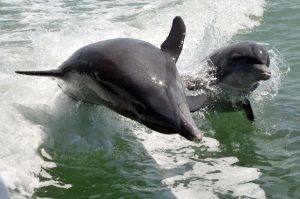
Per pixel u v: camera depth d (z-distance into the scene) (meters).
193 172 22.67
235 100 28.89
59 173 21.64
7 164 20.94
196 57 34.81
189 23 41.97
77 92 25.00
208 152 24.70
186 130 19.52
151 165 23.08
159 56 22.70
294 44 38.19
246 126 27.56
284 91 31.00
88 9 45.34
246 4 46.72
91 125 25.16
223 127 27.53
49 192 20.28
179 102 20.59
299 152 24.70
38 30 38.81
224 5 46.12
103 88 22.78
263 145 25.55
